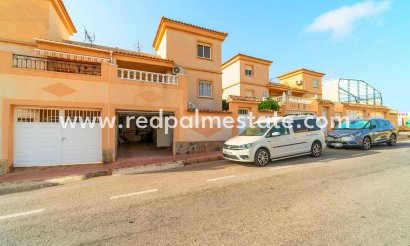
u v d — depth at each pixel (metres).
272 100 16.59
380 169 7.00
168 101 10.83
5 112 7.75
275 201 4.37
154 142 16.75
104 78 9.34
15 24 11.13
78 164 8.98
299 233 3.09
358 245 2.77
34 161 8.39
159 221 3.64
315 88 27.77
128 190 5.55
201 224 3.47
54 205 4.62
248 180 6.06
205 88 15.94
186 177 6.77
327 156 9.59
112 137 9.42
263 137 8.13
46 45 11.05
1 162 7.59
